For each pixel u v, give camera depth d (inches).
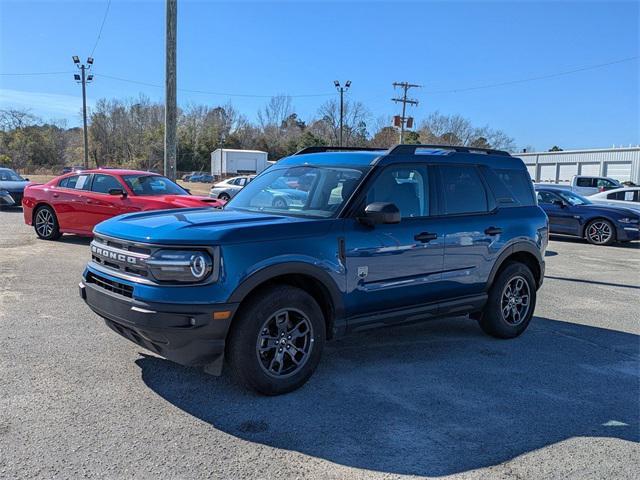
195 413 151.3
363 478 122.7
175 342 149.3
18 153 3346.5
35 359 187.3
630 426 153.9
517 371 195.8
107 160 3659.0
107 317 161.9
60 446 130.8
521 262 242.2
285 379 164.7
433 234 198.1
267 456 130.2
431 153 209.0
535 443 142.1
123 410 151.3
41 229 457.1
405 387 176.6
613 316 281.9
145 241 152.9
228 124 4003.4
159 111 3868.1
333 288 171.2
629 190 698.8
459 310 213.0
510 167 240.1
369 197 183.5
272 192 202.7
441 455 134.2
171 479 119.0
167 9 487.5
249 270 153.3
